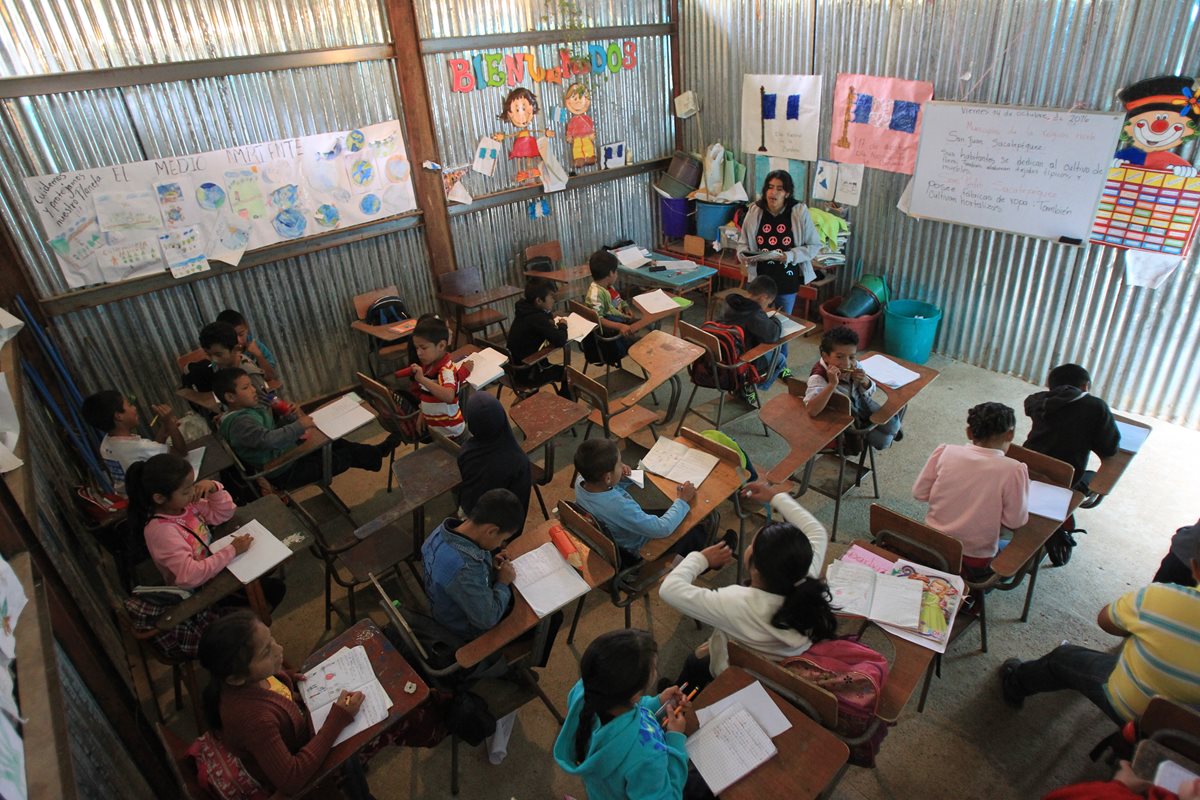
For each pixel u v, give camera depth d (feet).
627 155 23.36
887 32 17.87
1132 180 14.65
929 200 18.16
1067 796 6.47
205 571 9.36
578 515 9.68
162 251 15.64
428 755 10.05
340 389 19.39
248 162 16.25
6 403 8.90
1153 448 15.07
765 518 13.43
